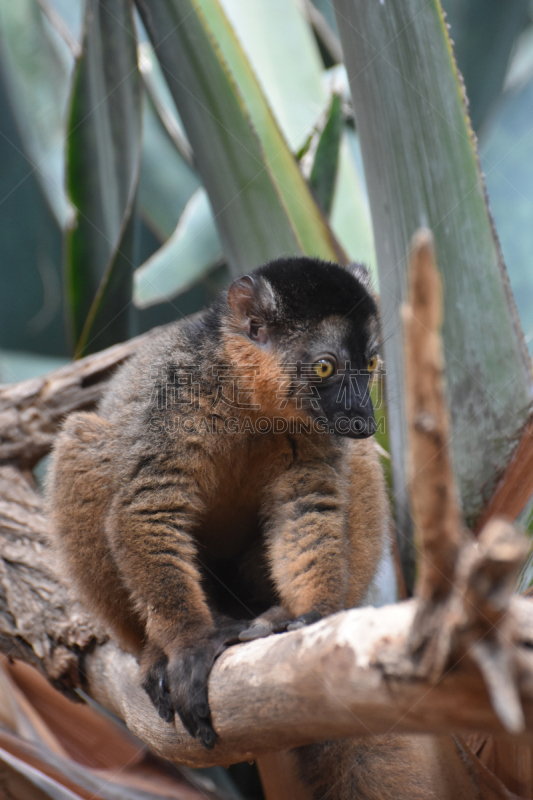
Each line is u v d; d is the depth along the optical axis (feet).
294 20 25.00
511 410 15.20
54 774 13.64
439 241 15.29
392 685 6.22
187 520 12.94
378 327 15.48
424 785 12.00
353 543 13.92
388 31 14.87
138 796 14.37
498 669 5.07
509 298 15.43
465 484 15.20
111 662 13.79
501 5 30.45
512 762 12.83
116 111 20.01
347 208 23.76
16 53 31.42
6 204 40.09
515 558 4.73
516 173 33.14
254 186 17.78
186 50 17.33
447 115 15.14
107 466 13.29
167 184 31.07
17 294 41.52
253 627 10.70
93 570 13.30
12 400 18.97
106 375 19.69
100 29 18.62
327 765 12.46
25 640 15.01
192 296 37.60
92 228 22.21
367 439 15.42
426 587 5.54
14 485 18.24
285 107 24.09
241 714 8.82
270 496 14.08
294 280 14.82
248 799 19.54
